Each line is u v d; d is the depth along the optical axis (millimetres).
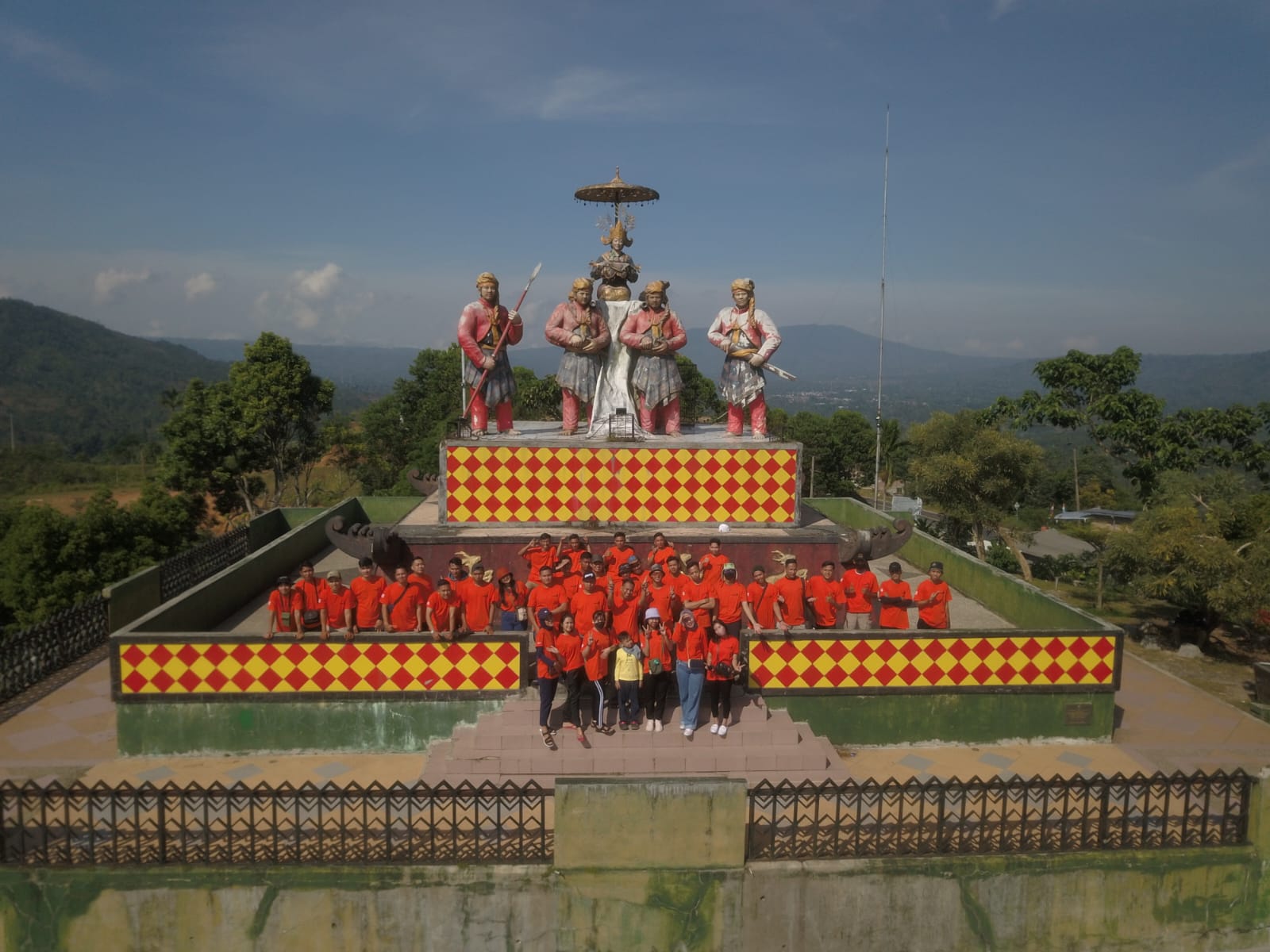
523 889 9312
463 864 9312
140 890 9195
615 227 18594
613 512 17281
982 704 13391
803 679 13180
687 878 9383
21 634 14859
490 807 9391
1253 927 10023
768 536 16875
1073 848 9805
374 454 59812
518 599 14102
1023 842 9789
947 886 9633
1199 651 23656
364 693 12758
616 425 17656
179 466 43125
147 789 9211
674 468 17266
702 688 11805
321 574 20781
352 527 16281
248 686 12617
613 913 9406
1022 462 34938
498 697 12836
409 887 9281
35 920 9195
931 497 36562
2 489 95312
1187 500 28422
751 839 9758
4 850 9227
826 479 66875
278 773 12172
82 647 16375
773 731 12062
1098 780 9812
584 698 12648
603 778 9375
